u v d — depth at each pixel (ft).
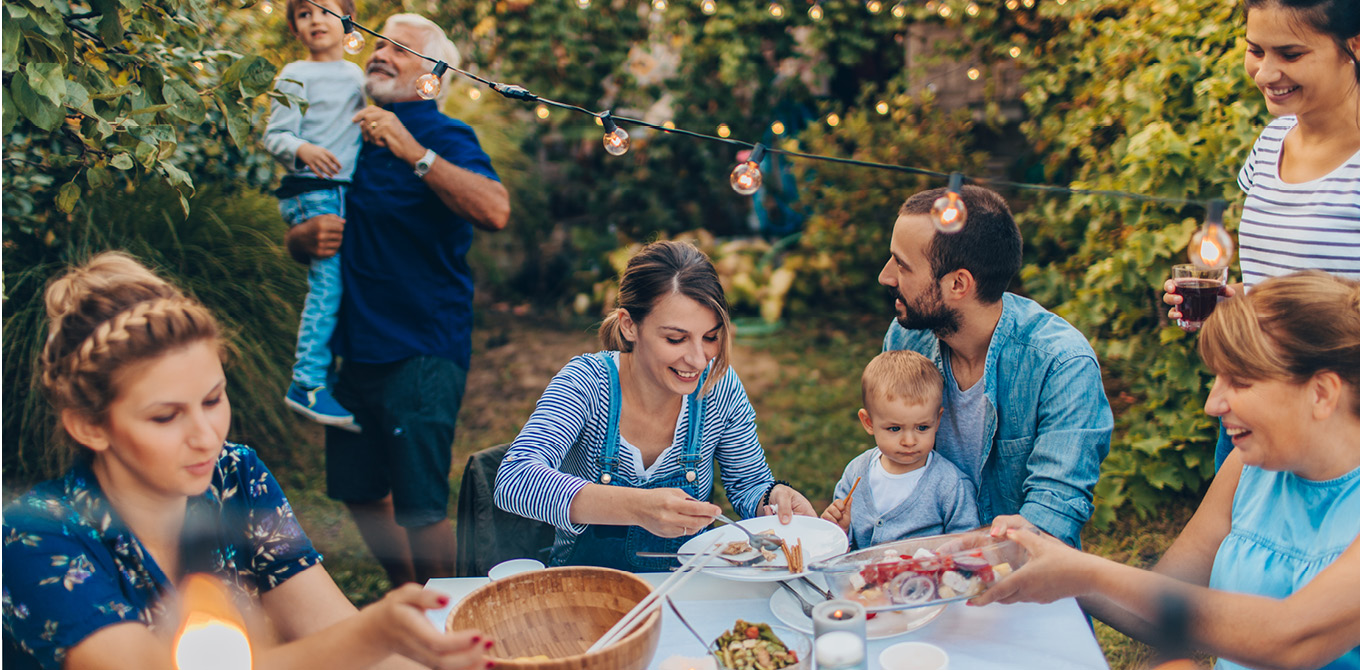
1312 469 4.46
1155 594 4.21
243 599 4.57
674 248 5.91
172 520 4.19
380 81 9.21
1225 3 10.61
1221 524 5.31
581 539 6.19
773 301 19.21
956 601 4.50
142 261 10.98
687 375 5.83
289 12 9.55
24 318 9.89
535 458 5.84
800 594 4.93
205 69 9.35
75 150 8.97
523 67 20.20
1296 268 6.40
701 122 20.89
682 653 4.58
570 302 20.70
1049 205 14.16
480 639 3.53
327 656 3.68
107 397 3.73
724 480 6.82
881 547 4.92
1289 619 4.02
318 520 11.16
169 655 3.94
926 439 6.12
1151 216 10.53
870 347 17.84
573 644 4.40
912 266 5.81
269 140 9.27
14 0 5.77
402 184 9.05
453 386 9.29
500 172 19.40
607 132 6.00
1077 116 14.52
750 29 20.42
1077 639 4.56
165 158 6.75
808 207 20.45
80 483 4.02
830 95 21.59
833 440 13.88
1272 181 6.60
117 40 6.56
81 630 3.78
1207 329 4.50
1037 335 5.91
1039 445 5.85
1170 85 11.13
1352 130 6.08
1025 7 18.01
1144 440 10.64
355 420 9.48
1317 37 5.77
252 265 12.37
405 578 9.55
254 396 11.75
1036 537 4.56
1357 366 4.16
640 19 20.58
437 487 9.27
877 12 19.84
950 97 20.13
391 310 9.10
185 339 3.81
